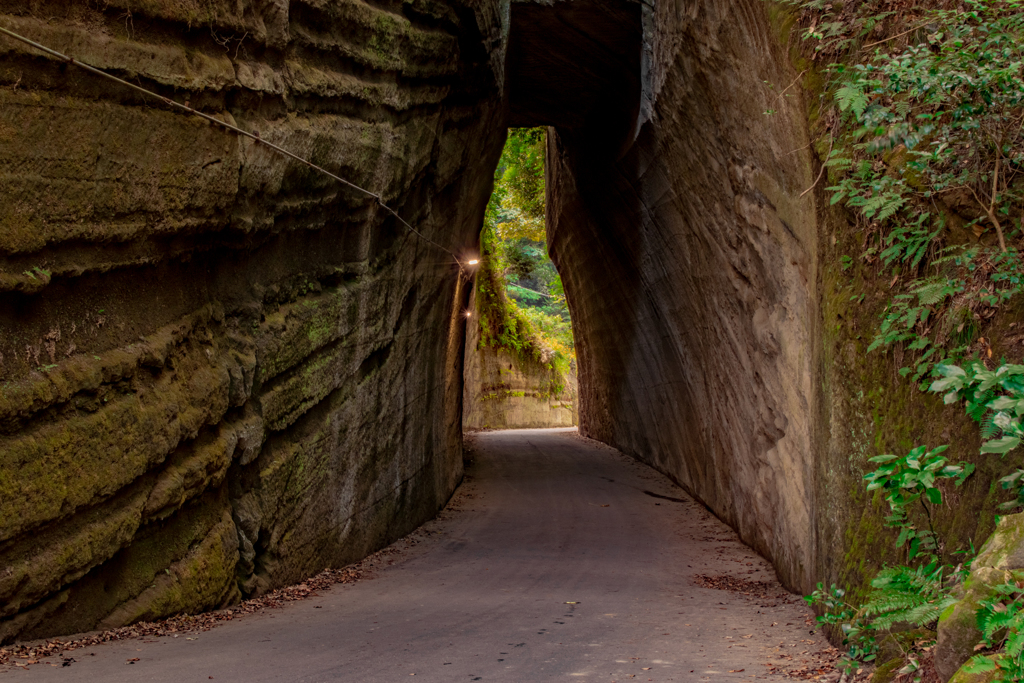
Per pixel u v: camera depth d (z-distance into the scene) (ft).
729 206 39.11
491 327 139.54
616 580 35.73
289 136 28.58
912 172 21.13
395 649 21.50
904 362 20.77
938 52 20.20
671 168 47.50
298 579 32.71
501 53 49.24
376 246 38.65
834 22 25.90
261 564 30.14
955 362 18.22
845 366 24.25
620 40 53.11
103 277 22.04
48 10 19.39
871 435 22.04
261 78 26.89
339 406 36.24
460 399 73.20
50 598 20.30
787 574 34.40
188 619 24.95
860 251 24.04
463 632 24.22
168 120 23.08
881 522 20.90
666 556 42.04
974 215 19.40
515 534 48.24
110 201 21.36
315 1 29.48
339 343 35.53
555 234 93.30
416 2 36.11
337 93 31.40
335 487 36.24
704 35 37.04
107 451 21.61
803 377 30.96
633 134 53.67
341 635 23.48
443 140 44.24
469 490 65.41
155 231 23.24
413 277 44.70
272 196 28.60
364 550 40.14
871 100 21.03
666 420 69.26
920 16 22.74
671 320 58.54
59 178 19.74
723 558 41.63
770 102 30.81
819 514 27.14
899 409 20.54
